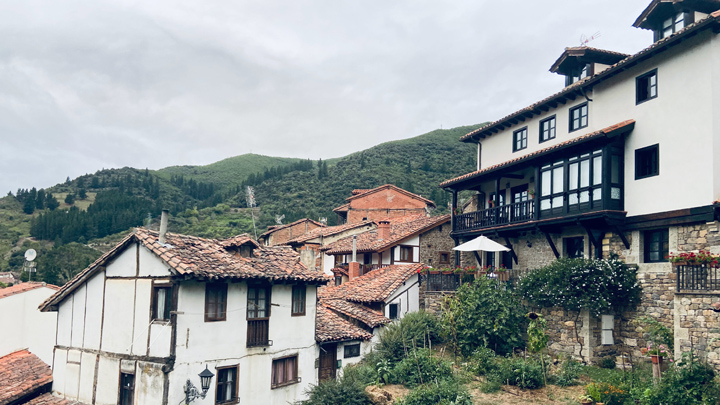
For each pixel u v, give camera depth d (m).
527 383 15.87
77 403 16.28
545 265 21.98
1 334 22.34
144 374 14.56
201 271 14.38
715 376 13.43
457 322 20.20
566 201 20.08
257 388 16.39
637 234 18.16
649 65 18.02
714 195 15.50
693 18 18.23
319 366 19.12
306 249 24.03
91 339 16.48
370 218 43.94
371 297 22.97
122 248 15.91
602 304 17.30
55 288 24.09
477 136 27.75
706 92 15.98
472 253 27.92
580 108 21.30
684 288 14.90
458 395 14.80
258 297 16.84
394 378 18.03
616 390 13.68
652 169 17.81
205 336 15.02
